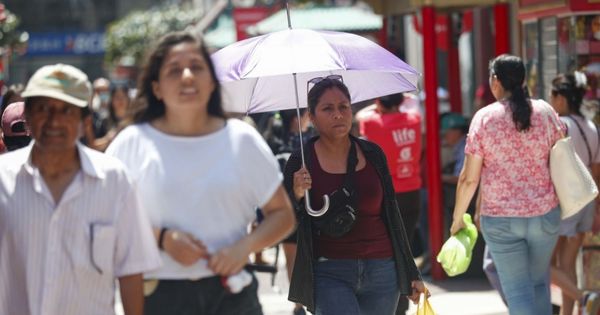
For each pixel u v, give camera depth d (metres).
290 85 14.30
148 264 8.29
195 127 8.48
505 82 13.09
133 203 8.27
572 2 17.44
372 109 18.28
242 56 12.66
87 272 8.17
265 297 20.38
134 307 8.41
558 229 13.18
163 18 73.00
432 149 20.28
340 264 11.41
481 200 13.39
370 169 11.62
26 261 8.12
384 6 23.88
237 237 8.50
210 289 8.47
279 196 8.67
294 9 39.84
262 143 8.63
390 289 11.55
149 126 8.55
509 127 12.91
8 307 8.27
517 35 21.47
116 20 102.88
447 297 19.20
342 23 37.41
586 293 15.09
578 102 15.63
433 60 20.06
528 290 13.21
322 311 11.36
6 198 8.16
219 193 8.37
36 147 8.27
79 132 8.33
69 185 8.17
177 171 8.35
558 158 12.98
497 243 13.18
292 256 15.26
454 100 25.66
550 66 18.58
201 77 8.35
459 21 25.09
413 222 18.09
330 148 11.66
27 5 105.38
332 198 11.38
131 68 65.56
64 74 8.22
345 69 12.27
